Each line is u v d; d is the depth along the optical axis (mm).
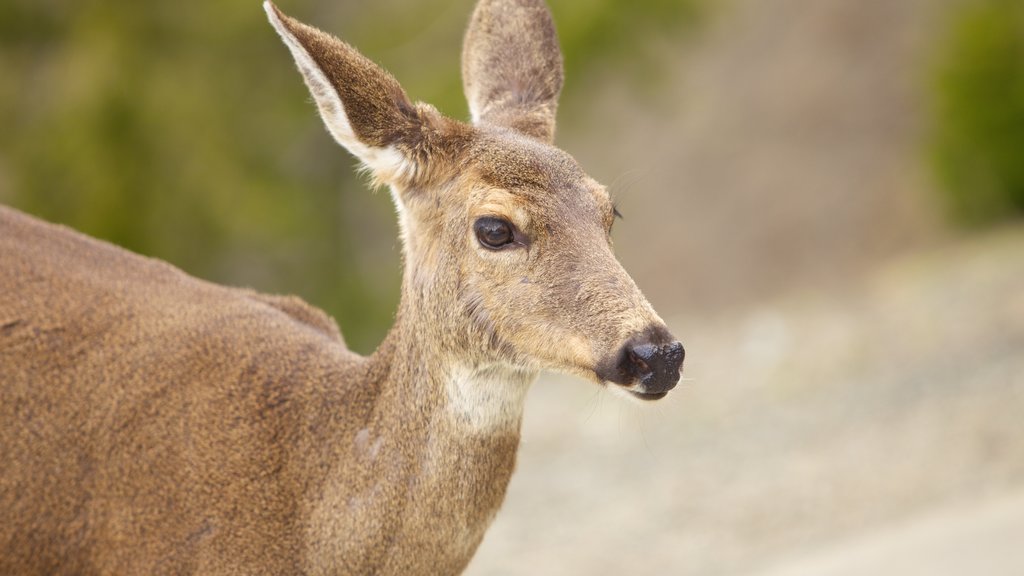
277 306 14672
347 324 47531
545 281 11984
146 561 12820
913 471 25672
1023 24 49844
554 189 12273
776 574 21312
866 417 30203
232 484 12789
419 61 46625
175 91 44156
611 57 45500
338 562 12664
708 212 59750
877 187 57188
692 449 31016
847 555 21203
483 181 12312
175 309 13688
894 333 38031
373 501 12547
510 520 27766
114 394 13094
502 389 12422
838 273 52000
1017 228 49438
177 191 43781
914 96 61594
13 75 46750
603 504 27969
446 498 12406
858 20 68812
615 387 11695
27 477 12977
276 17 12156
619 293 11773
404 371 12594
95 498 12945
